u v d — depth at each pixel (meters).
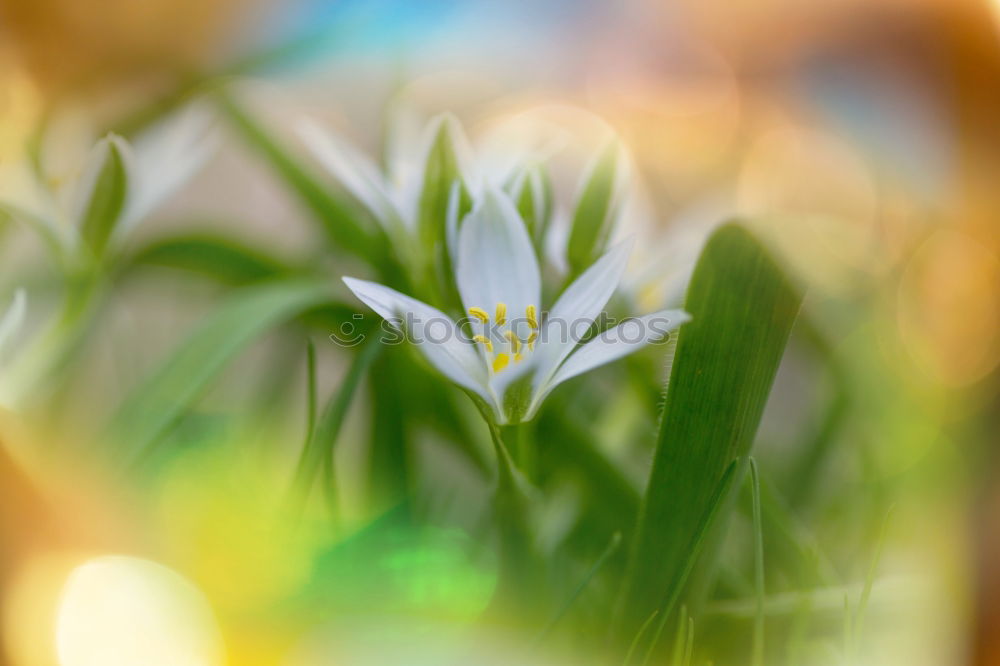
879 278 0.25
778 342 0.23
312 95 0.26
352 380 0.24
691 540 0.23
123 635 0.23
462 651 0.23
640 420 0.26
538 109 0.26
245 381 0.27
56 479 0.24
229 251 0.26
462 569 0.24
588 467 0.25
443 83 0.26
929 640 0.24
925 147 0.25
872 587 0.24
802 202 0.25
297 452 0.26
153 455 0.24
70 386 0.25
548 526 0.25
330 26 0.26
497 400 0.23
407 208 0.24
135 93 0.26
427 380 0.25
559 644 0.23
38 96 0.25
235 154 0.28
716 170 0.26
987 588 0.24
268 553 0.23
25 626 0.23
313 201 0.26
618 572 0.24
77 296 0.25
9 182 0.24
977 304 0.25
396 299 0.22
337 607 0.23
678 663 0.23
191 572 0.23
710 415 0.23
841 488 0.26
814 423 0.27
